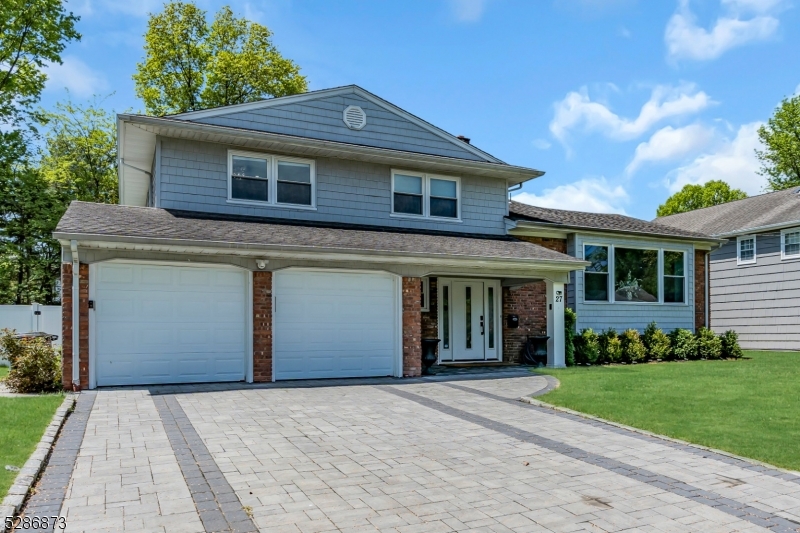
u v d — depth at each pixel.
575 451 6.61
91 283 10.49
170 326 11.17
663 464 6.12
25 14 21.39
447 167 16.20
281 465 5.86
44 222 24.94
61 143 30.06
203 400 9.45
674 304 19.14
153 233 10.59
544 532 4.26
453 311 16.31
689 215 28.34
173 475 5.45
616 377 12.89
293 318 12.23
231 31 29.81
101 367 10.62
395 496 5.00
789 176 36.66
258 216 14.07
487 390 10.99
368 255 12.23
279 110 14.67
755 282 22.64
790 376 12.99
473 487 5.29
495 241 15.93
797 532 4.32
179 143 13.55
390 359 13.15
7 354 12.02
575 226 17.19
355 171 15.37
